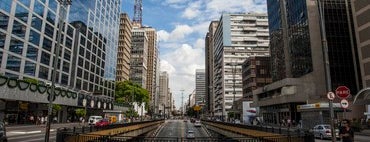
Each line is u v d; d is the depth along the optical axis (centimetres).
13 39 5738
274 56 9488
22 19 6016
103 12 10994
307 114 5162
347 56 6894
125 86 12406
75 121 7781
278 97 7344
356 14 6181
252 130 2164
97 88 10212
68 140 1332
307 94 6619
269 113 8638
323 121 4653
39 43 6575
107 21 11494
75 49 8494
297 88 6900
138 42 18412
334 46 6931
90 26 9606
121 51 14750
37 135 3030
